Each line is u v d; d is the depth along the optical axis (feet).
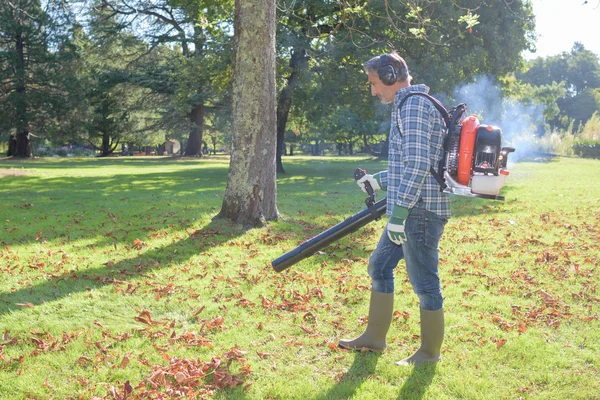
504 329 12.55
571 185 51.01
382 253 10.96
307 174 78.74
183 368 10.05
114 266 18.12
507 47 65.72
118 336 11.84
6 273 16.94
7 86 127.13
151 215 30.12
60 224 26.78
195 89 82.48
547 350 11.29
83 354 10.94
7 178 62.44
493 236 24.30
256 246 21.99
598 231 25.16
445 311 13.91
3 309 13.57
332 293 15.37
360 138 193.57
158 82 129.08
